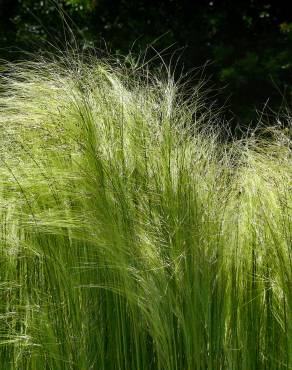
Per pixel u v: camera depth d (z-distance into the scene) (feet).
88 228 8.48
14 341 8.59
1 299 8.71
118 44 29.17
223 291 8.59
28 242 8.68
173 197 8.63
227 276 8.68
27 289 8.68
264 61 27.96
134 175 8.80
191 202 8.64
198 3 31.71
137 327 8.41
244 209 9.20
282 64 27.37
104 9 31.81
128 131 9.08
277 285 8.59
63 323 8.56
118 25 31.40
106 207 8.51
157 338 8.30
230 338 8.58
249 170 9.62
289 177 9.09
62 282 8.59
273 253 8.64
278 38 29.96
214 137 10.09
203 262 8.45
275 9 31.45
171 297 8.36
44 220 8.56
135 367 8.49
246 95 27.09
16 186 8.84
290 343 8.40
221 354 8.50
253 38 30.42
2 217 8.81
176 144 9.03
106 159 8.76
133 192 8.68
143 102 9.54
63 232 8.59
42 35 30.78
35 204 8.79
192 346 8.34
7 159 9.07
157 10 31.63
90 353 8.53
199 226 8.54
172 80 10.37
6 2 32.42
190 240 8.45
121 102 9.31
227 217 8.84
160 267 8.36
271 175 9.31
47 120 9.24
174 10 31.71
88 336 8.52
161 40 29.40
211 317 8.46
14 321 8.66
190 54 28.60
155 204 8.59
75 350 8.50
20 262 8.74
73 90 9.33
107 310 8.54
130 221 8.50
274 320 8.61
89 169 8.70
